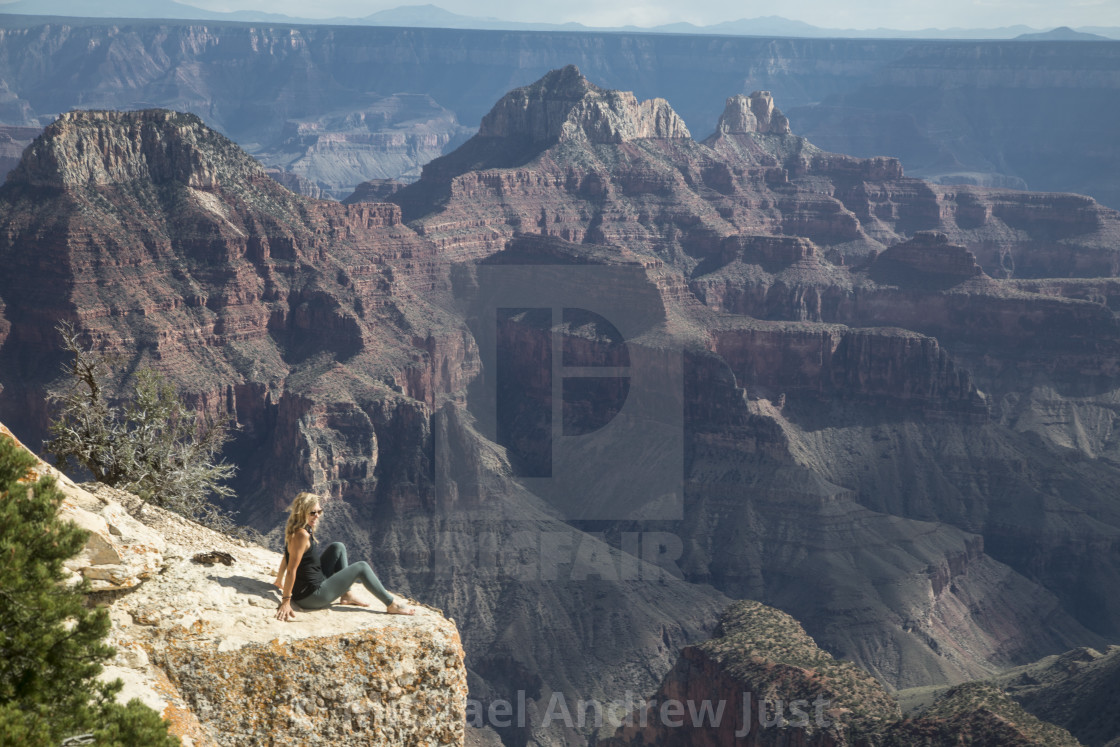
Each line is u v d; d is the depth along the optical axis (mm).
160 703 13383
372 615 14984
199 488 26391
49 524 12266
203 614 14406
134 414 26438
